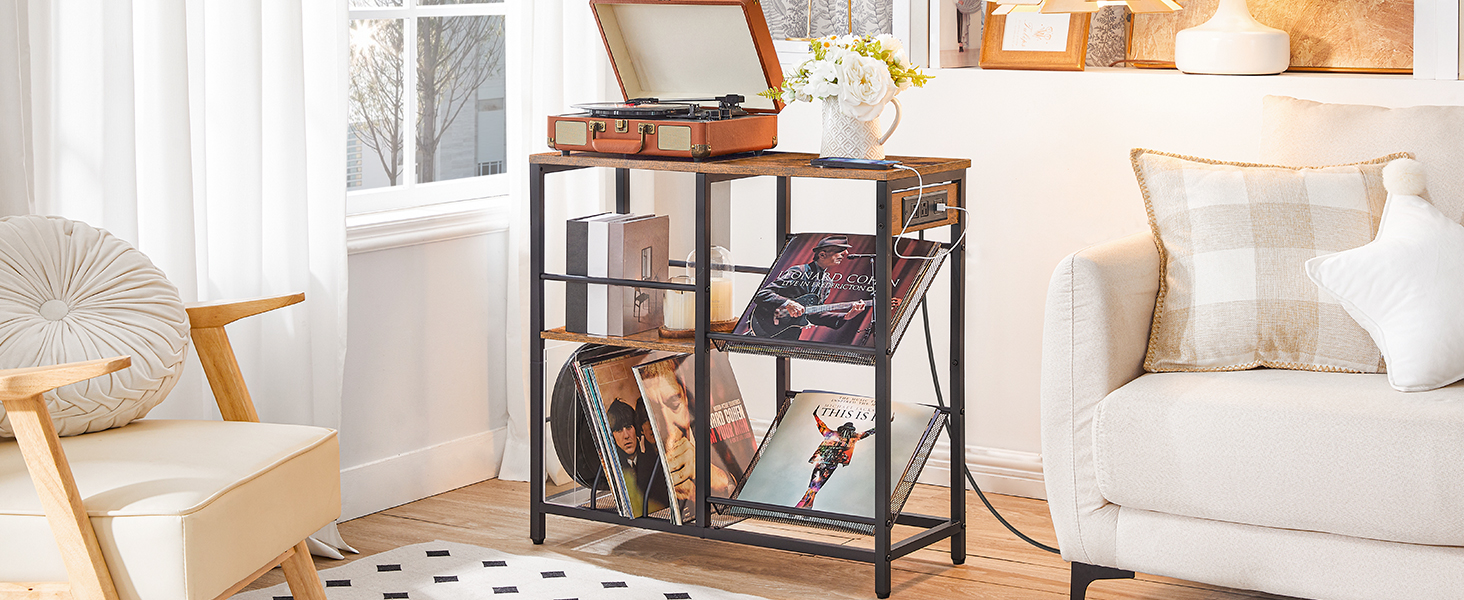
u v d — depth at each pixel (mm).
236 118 2637
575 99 3420
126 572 1822
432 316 3248
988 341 3301
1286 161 2639
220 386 2320
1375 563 2156
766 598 2588
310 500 2148
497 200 3451
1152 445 2277
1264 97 2764
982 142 3232
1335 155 2588
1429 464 2074
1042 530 3012
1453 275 2271
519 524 3068
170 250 2520
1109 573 2414
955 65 3320
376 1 3277
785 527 2768
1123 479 2312
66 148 2422
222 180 2652
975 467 3340
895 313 2570
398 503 3195
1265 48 2971
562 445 2912
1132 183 3082
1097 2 2973
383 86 3318
